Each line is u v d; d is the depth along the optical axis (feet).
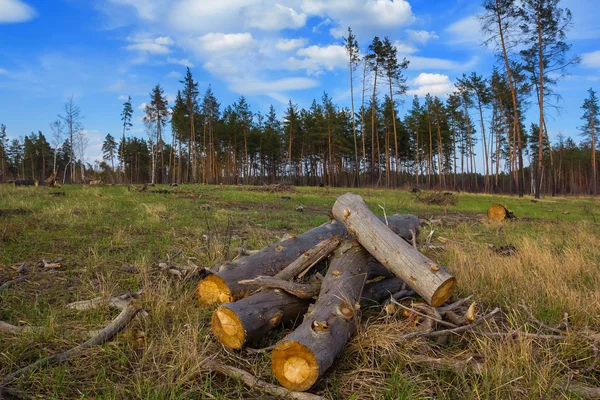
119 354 9.50
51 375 8.53
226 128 172.24
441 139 169.07
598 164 224.33
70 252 19.27
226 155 203.00
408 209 50.49
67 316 11.78
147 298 12.23
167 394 8.11
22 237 21.77
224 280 12.21
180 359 9.05
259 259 13.35
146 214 32.60
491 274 15.76
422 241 22.79
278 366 8.48
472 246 23.18
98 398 7.75
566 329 11.10
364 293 12.81
